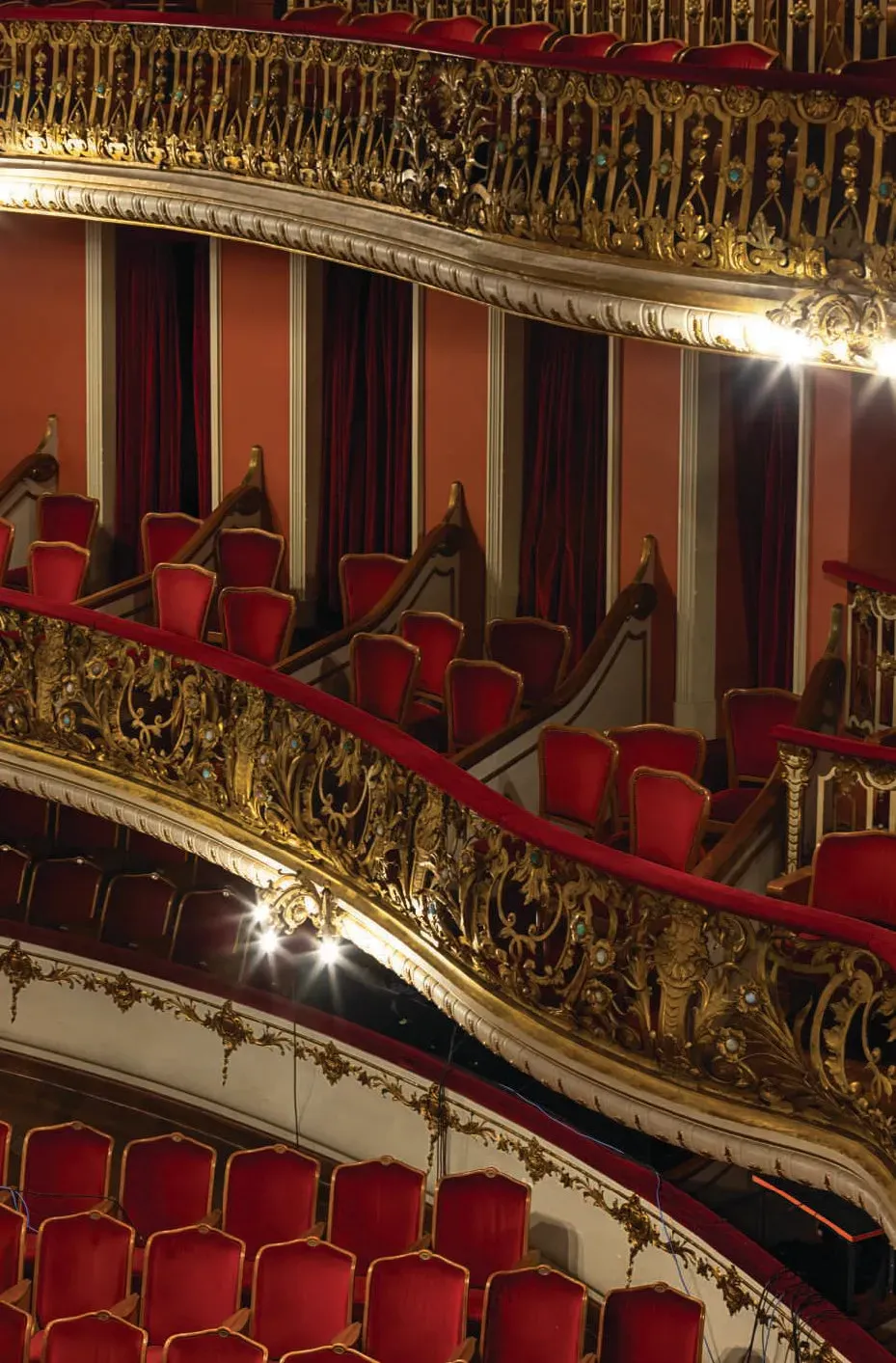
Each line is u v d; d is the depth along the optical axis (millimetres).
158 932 10055
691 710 9547
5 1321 7730
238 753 8008
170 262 11375
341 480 10883
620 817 8109
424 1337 7680
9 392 11938
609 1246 8109
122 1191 8719
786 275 7227
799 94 7090
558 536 10086
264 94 9227
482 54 8125
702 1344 7500
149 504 11625
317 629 10992
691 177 7602
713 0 9500
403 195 8633
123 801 8422
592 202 7773
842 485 8781
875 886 6613
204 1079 9648
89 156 9906
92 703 8617
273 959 9828
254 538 10461
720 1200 8125
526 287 8023
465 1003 6996
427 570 10234
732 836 7223
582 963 6621
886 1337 7207
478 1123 8625
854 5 8734
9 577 11203
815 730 7887
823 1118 6094
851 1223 7273
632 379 9602
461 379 10281
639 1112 6426
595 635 9570
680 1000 6348
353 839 8078
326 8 10648
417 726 9195
